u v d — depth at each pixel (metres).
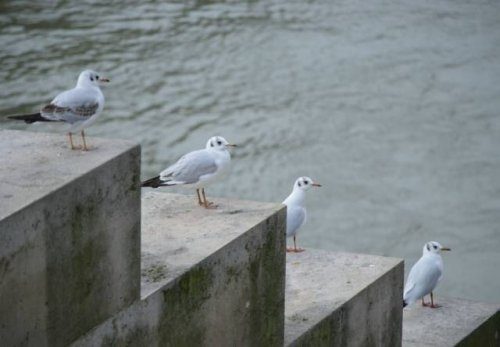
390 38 36.91
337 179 29.05
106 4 37.81
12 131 10.79
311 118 31.84
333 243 26.30
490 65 35.38
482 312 16.34
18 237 8.63
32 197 8.85
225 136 30.55
